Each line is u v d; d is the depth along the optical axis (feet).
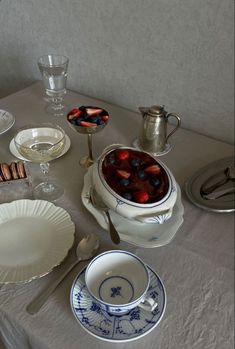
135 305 1.70
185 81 3.16
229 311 1.84
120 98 3.71
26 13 3.76
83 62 3.72
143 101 3.56
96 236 2.16
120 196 2.14
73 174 2.70
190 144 3.08
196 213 2.41
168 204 2.15
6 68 4.51
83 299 1.82
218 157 2.93
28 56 4.17
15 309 1.81
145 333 1.68
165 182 2.24
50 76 3.48
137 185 2.20
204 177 2.66
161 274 2.01
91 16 3.33
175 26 2.92
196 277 2.00
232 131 3.20
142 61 3.29
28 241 2.15
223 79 2.95
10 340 1.97
